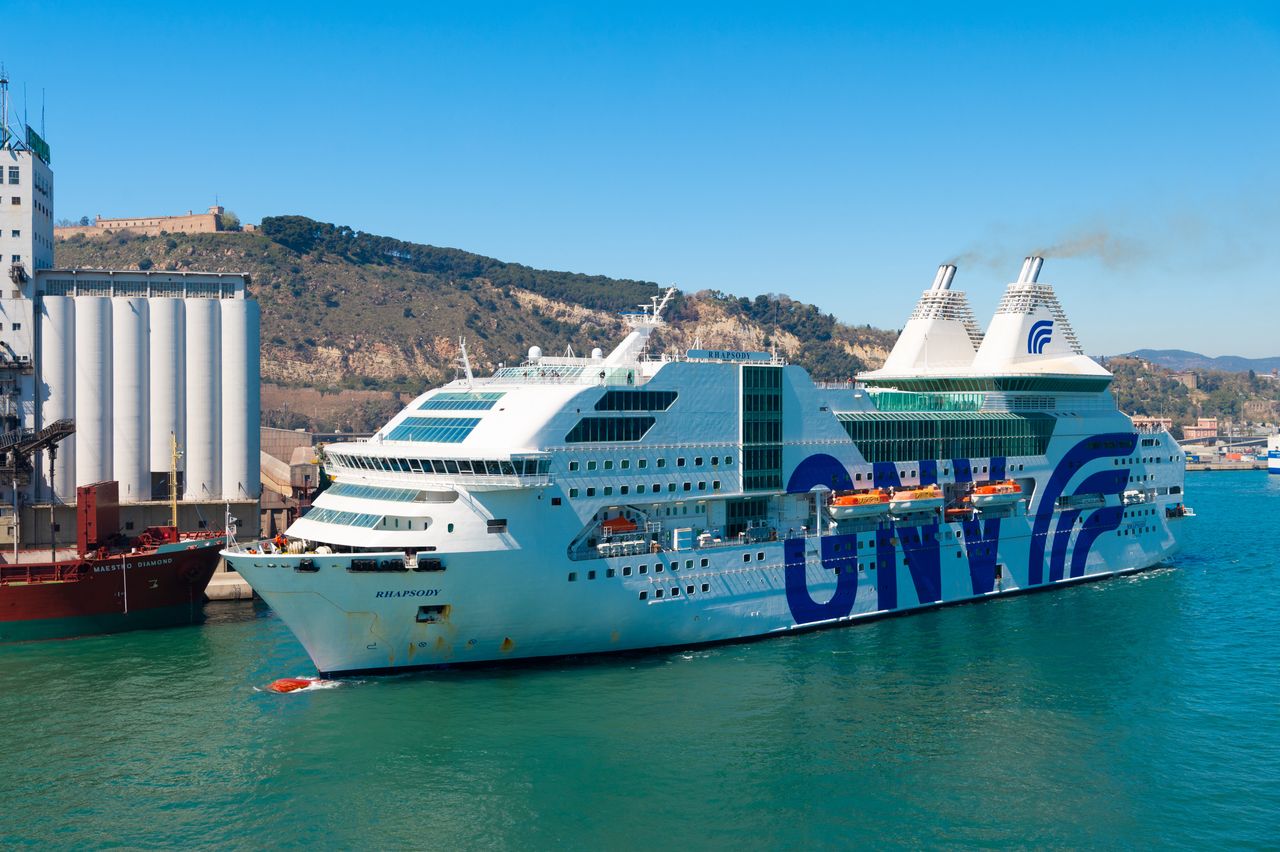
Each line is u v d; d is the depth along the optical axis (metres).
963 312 90.19
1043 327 86.25
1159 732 51.53
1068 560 84.62
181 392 87.50
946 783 45.91
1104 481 87.38
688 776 46.38
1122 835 41.56
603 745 49.50
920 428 75.31
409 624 56.88
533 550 57.84
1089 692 57.22
